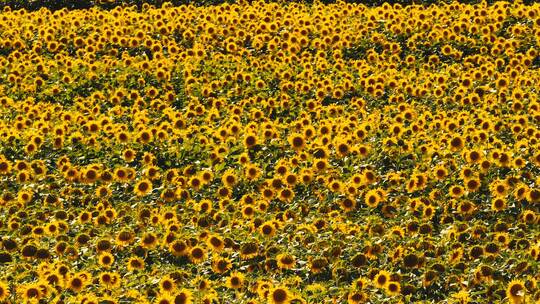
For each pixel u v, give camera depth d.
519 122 34.91
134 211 28.83
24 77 46.62
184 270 23.38
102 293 22.02
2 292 20.64
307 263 23.66
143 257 25.22
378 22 53.16
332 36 49.81
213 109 39.25
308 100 40.72
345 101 41.97
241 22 54.69
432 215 27.27
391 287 21.25
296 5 58.72
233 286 21.80
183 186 31.08
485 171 30.09
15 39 52.75
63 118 39.03
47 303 21.12
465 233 25.20
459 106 39.53
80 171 32.44
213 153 33.44
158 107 40.62
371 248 23.92
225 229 26.73
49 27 53.69
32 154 35.12
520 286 19.95
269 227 25.55
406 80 42.03
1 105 41.81
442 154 32.38
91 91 44.72
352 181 29.67
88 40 52.16
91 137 35.34
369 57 47.28
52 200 29.98
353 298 20.64
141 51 51.62
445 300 20.98
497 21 50.25
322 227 26.23
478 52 48.03
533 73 42.62
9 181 32.53
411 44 49.16
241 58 48.62
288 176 30.25
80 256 25.44
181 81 45.28
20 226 27.61
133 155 33.94
